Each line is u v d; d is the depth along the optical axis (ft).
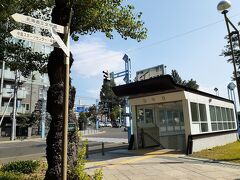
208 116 48.49
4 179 20.85
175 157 36.55
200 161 32.99
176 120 51.29
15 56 31.24
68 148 19.30
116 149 51.90
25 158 47.37
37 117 124.98
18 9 26.99
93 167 30.68
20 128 128.98
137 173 26.84
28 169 25.90
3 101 127.65
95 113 203.62
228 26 35.76
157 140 51.85
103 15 23.90
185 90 40.98
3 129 124.77
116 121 235.81
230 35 35.94
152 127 51.52
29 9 27.55
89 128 201.46
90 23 23.86
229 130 58.34
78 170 18.26
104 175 26.13
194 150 40.34
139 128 48.55
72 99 20.94
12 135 104.22
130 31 26.55
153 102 45.09
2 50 29.55
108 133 137.59
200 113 45.34
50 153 19.33
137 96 47.60
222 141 53.01
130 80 62.64
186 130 40.55
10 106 128.98
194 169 28.09
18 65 31.45
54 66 20.71
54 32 14.74
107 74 61.67
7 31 28.86
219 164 30.71
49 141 19.63
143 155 39.73
